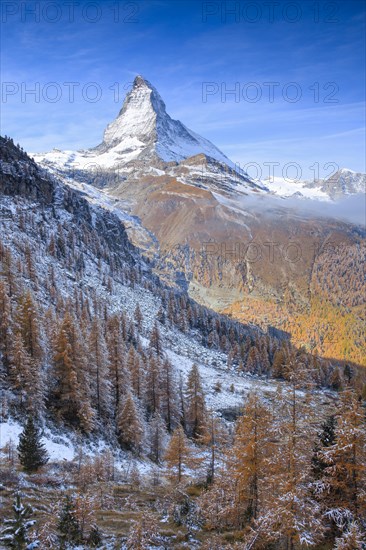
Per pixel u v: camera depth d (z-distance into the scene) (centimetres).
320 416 2267
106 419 5622
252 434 2541
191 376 6769
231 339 15375
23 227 12681
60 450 4262
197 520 3055
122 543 2597
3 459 3594
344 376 12612
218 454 4216
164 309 15138
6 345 5359
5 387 4797
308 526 2083
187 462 4131
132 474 4141
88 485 3694
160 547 2622
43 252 12438
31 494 3117
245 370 12088
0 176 14412
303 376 2300
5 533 2436
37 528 2486
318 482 2206
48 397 5216
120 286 14825
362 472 2231
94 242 16275
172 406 6744
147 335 11681
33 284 9706
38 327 5484
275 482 2270
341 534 2223
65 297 10450
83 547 2488
